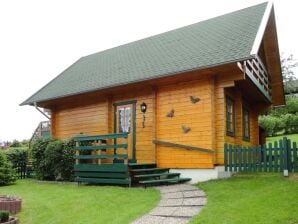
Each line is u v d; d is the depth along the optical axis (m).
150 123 13.30
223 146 11.38
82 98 15.76
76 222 6.99
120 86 13.38
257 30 12.16
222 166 11.35
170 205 7.61
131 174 11.16
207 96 11.76
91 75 16.69
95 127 15.20
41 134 21.72
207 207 7.05
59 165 13.51
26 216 7.93
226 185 9.51
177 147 12.25
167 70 12.09
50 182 13.51
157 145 12.83
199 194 8.71
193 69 11.09
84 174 12.29
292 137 26.42
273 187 8.37
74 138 13.05
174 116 12.55
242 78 11.14
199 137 11.78
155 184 11.11
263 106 16.98
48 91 17.25
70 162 13.22
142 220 6.48
